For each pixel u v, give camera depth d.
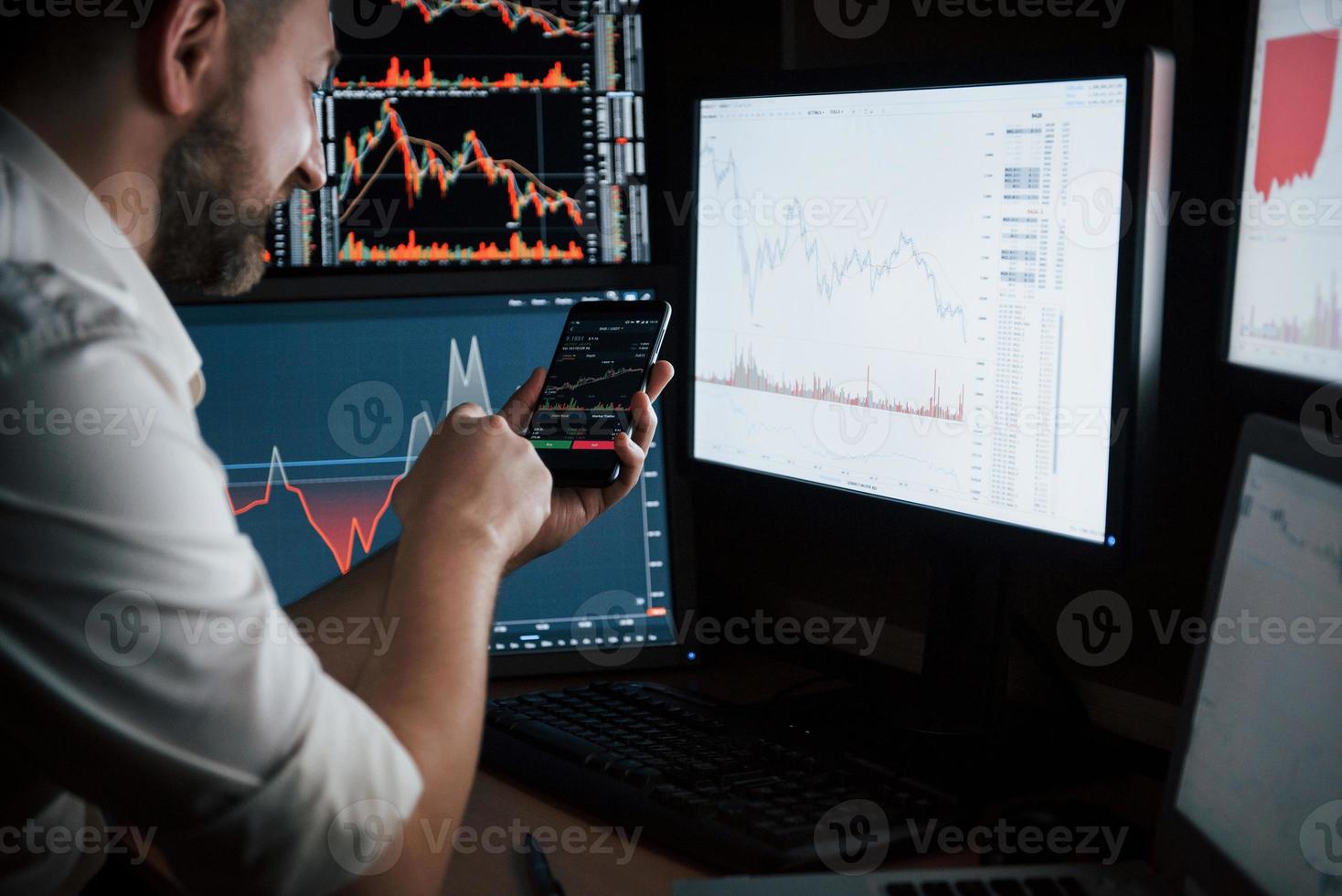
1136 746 0.96
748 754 0.89
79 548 0.52
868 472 1.02
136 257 0.64
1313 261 0.73
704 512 1.42
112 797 0.56
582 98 1.36
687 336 1.18
